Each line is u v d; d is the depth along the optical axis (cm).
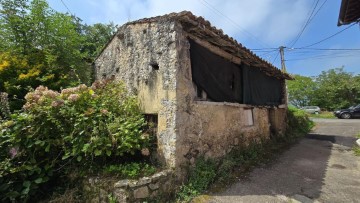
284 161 631
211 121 524
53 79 688
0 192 372
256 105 770
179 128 432
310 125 1387
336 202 389
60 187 414
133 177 382
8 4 678
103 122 432
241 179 488
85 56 825
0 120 433
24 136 402
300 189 442
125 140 412
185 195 397
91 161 423
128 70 560
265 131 838
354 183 472
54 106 406
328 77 3288
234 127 623
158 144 454
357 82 2941
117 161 448
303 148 802
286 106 1118
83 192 396
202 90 524
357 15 561
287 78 1081
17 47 697
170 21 455
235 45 545
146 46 507
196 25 440
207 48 540
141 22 521
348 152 739
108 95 502
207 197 399
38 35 711
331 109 3108
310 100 3362
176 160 420
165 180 395
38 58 694
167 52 455
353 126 1316
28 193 384
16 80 625
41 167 411
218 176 475
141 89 511
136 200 355
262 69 834
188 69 467
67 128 421
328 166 588
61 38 746
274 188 445
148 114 496
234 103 621
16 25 689
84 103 453
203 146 492
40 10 703
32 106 409
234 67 659
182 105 443
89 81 751
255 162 606
